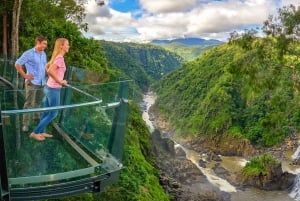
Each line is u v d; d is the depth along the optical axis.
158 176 46.31
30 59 6.84
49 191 5.20
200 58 130.50
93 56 36.28
